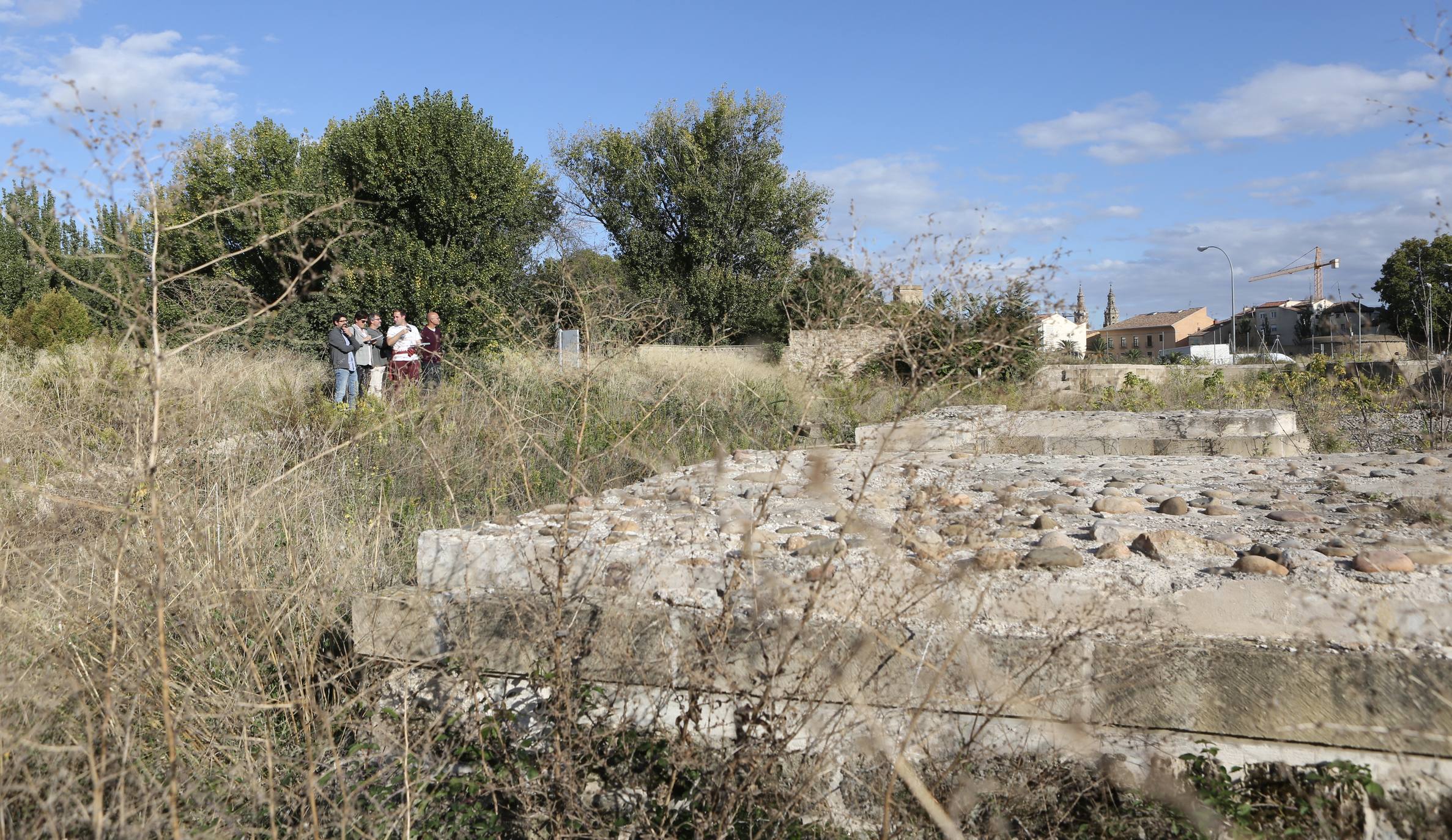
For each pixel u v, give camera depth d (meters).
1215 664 2.04
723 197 29.39
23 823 2.02
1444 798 1.92
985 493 4.09
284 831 2.22
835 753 2.11
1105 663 2.07
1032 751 2.09
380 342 10.38
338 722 2.41
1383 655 1.97
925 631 2.17
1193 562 2.54
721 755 2.18
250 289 2.27
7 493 2.98
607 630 2.32
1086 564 2.55
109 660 2.25
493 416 4.07
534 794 2.18
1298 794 2.00
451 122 17.89
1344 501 3.66
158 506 2.24
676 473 4.41
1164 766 2.04
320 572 3.04
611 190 30.73
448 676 2.47
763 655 2.21
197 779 2.23
